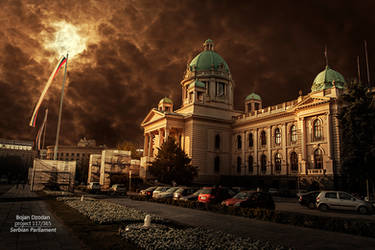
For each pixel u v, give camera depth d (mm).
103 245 10883
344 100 38438
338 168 45500
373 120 35125
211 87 80500
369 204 24391
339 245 11914
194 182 64375
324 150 48219
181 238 11641
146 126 80688
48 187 47750
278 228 15711
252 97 79750
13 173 136625
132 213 18750
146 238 11281
